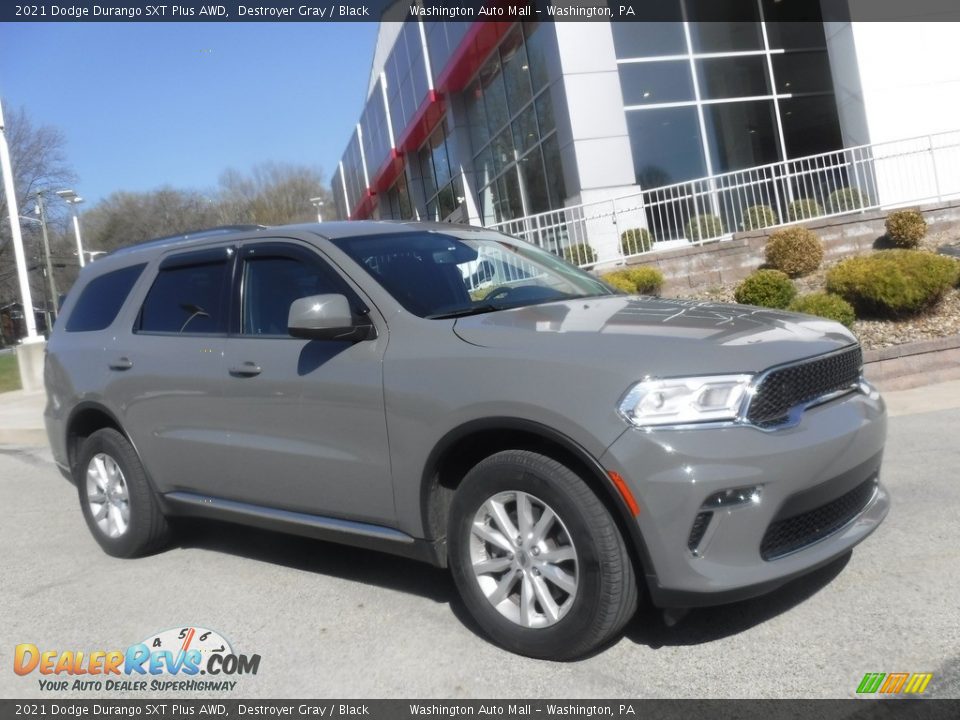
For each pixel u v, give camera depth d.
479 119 21.94
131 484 5.33
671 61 17.28
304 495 4.34
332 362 4.12
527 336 3.65
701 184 16.58
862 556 4.35
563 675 3.45
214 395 4.67
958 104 16.67
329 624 4.20
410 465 3.82
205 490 4.92
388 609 4.31
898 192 13.98
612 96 15.86
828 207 13.76
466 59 20.28
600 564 3.31
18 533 6.48
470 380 3.61
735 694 3.20
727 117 17.56
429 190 27.33
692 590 3.19
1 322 72.12
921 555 4.29
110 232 68.62
